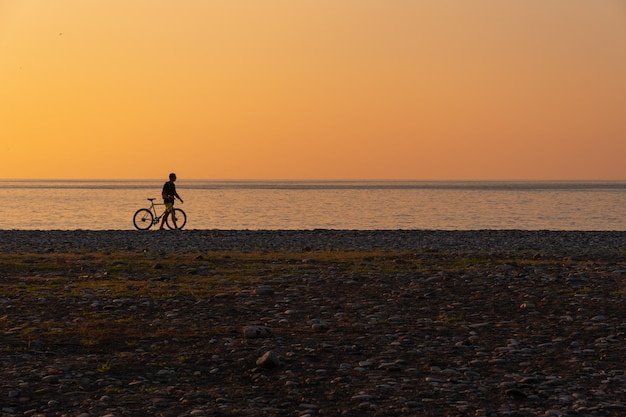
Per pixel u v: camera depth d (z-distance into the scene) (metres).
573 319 14.51
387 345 12.34
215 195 171.88
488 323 14.14
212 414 8.68
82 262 23.50
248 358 11.41
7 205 106.56
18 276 20.30
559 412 8.66
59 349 11.84
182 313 15.02
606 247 32.22
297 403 9.18
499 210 93.88
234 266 22.92
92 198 145.50
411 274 20.78
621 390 9.66
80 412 8.78
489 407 8.97
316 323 14.09
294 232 40.06
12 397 9.30
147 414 8.72
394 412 8.78
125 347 12.05
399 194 184.50
